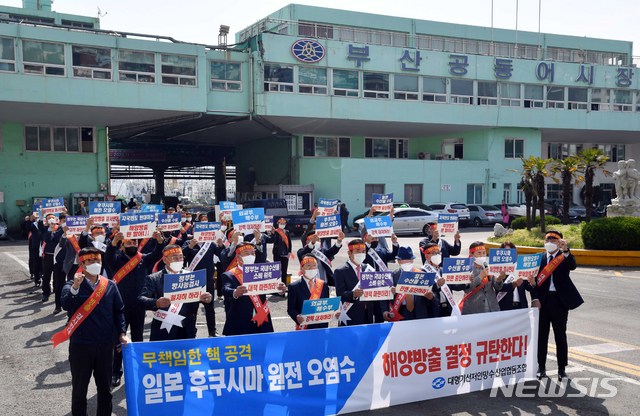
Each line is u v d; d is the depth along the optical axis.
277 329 10.16
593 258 18.06
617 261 17.88
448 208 34.72
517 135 40.50
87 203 32.72
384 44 38.53
